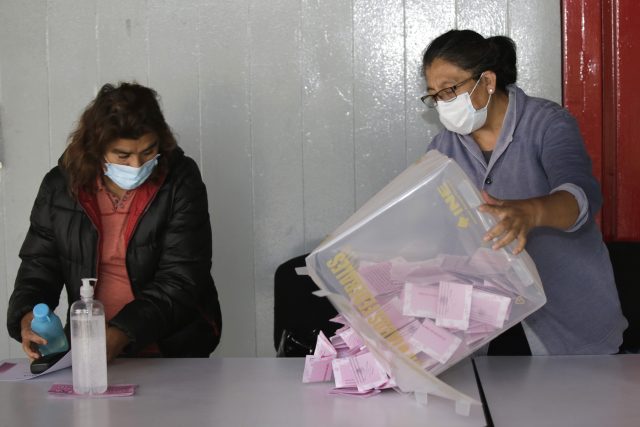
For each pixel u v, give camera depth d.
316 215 2.70
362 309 1.41
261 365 1.76
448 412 1.39
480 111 1.85
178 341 2.08
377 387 1.50
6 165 2.74
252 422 1.36
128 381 1.65
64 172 2.02
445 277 1.42
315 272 1.40
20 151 2.74
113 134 1.86
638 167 2.60
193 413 1.42
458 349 1.43
